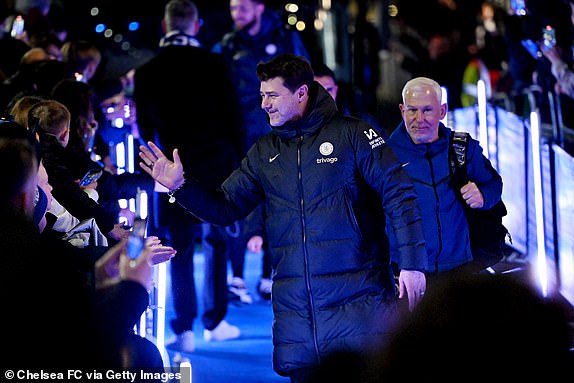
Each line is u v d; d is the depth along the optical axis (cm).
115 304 902
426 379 545
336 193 1314
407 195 1322
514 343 543
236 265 2539
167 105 2078
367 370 588
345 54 3625
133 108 2175
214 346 2134
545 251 2022
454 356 545
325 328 1292
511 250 2188
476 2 3391
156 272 1405
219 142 2095
